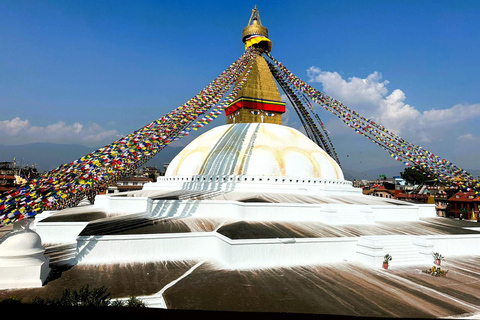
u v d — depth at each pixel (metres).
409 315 7.71
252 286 9.42
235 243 11.32
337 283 9.97
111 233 11.91
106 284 9.30
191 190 18.73
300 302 8.31
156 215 14.77
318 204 15.70
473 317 7.73
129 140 13.00
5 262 9.09
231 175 18.06
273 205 14.78
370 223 15.78
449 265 12.54
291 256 11.93
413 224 16.72
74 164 12.06
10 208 9.83
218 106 16.92
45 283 9.30
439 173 17.27
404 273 11.28
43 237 13.81
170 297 8.46
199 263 11.61
